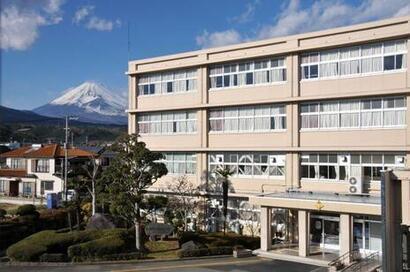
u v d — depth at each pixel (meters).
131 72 41.78
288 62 33.03
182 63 38.47
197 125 38.12
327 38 31.25
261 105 34.81
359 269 24.12
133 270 25.27
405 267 20.17
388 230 19.02
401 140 28.80
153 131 41.19
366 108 30.27
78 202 36.12
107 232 29.86
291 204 28.48
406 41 28.58
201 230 35.66
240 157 36.09
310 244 30.50
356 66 30.45
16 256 26.69
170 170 40.03
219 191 36.53
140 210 31.34
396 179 19.58
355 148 30.27
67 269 25.33
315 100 31.95
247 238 32.44
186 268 25.83
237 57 35.19
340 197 28.52
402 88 28.45
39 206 47.47
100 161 41.66
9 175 60.75
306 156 32.78
